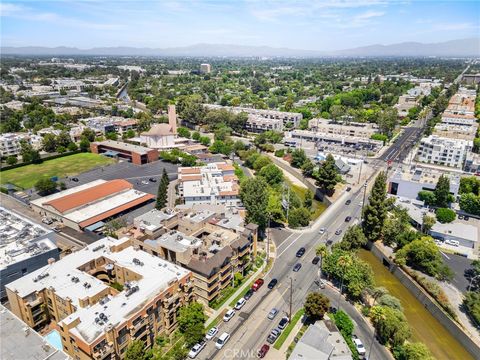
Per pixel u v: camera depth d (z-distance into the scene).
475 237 149.88
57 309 102.44
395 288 130.38
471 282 126.50
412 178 195.88
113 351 86.44
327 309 106.12
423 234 152.25
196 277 112.69
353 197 199.62
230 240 126.81
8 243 128.12
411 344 93.50
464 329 105.69
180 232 133.12
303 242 154.00
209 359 95.56
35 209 180.88
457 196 184.75
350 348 97.44
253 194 153.38
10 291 103.38
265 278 129.50
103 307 92.38
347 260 120.50
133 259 113.44
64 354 77.44
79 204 173.62
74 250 142.75
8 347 78.88
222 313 111.56
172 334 104.19
